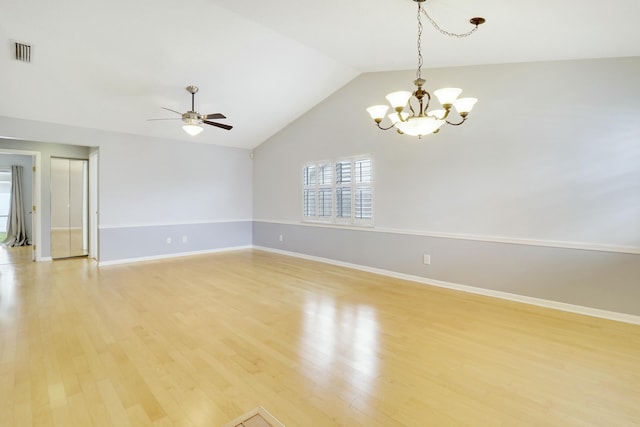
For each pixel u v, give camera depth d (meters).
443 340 2.72
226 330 2.92
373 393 1.99
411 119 2.31
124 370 2.24
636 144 3.04
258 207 7.44
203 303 3.66
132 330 2.91
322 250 5.96
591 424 1.73
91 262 5.92
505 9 2.41
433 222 4.40
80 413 1.79
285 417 1.77
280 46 4.11
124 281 4.59
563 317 3.23
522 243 3.67
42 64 3.82
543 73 3.50
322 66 4.77
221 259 6.24
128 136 5.83
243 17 3.46
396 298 3.85
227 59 4.21
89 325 3.02
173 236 6.44
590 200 3.28
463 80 4.05
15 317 3.21
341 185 5.57
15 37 3.38
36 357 2.41
